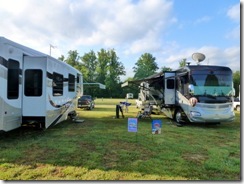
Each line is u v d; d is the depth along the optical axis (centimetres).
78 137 736
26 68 741
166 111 1286
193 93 1007
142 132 834
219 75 1027
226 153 572
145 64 6731
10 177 402
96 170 438
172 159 512
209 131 898
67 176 409
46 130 865
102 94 6397
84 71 6381
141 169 446
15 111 687
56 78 864
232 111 1006
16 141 674
